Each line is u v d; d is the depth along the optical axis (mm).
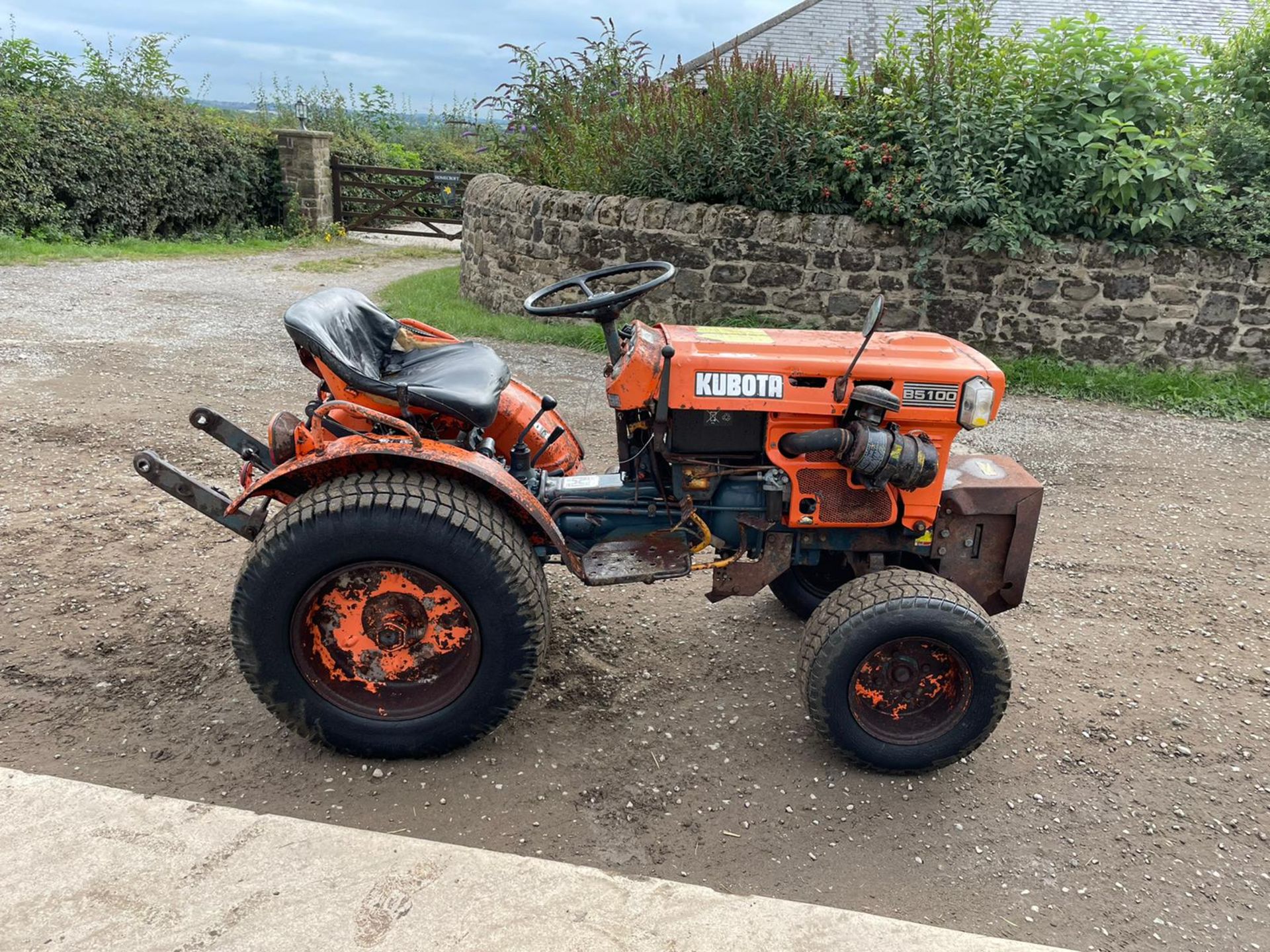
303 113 16531
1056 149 7285
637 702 3168
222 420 3186
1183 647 3646
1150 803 2773
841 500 2891
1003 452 5934
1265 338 7305
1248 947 2266
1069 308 7477
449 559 2555
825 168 7719
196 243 14289
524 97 11531
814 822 2637
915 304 7668
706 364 2771
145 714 2936
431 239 17047
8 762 2668
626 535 3078
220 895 2172
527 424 3447
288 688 2674
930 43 8156
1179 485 5445
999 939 2168
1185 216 7242
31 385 6059
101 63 15602
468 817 2582
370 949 2047
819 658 2701
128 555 3918
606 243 8297
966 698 2754
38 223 12578
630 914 2178
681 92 8922
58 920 2082
